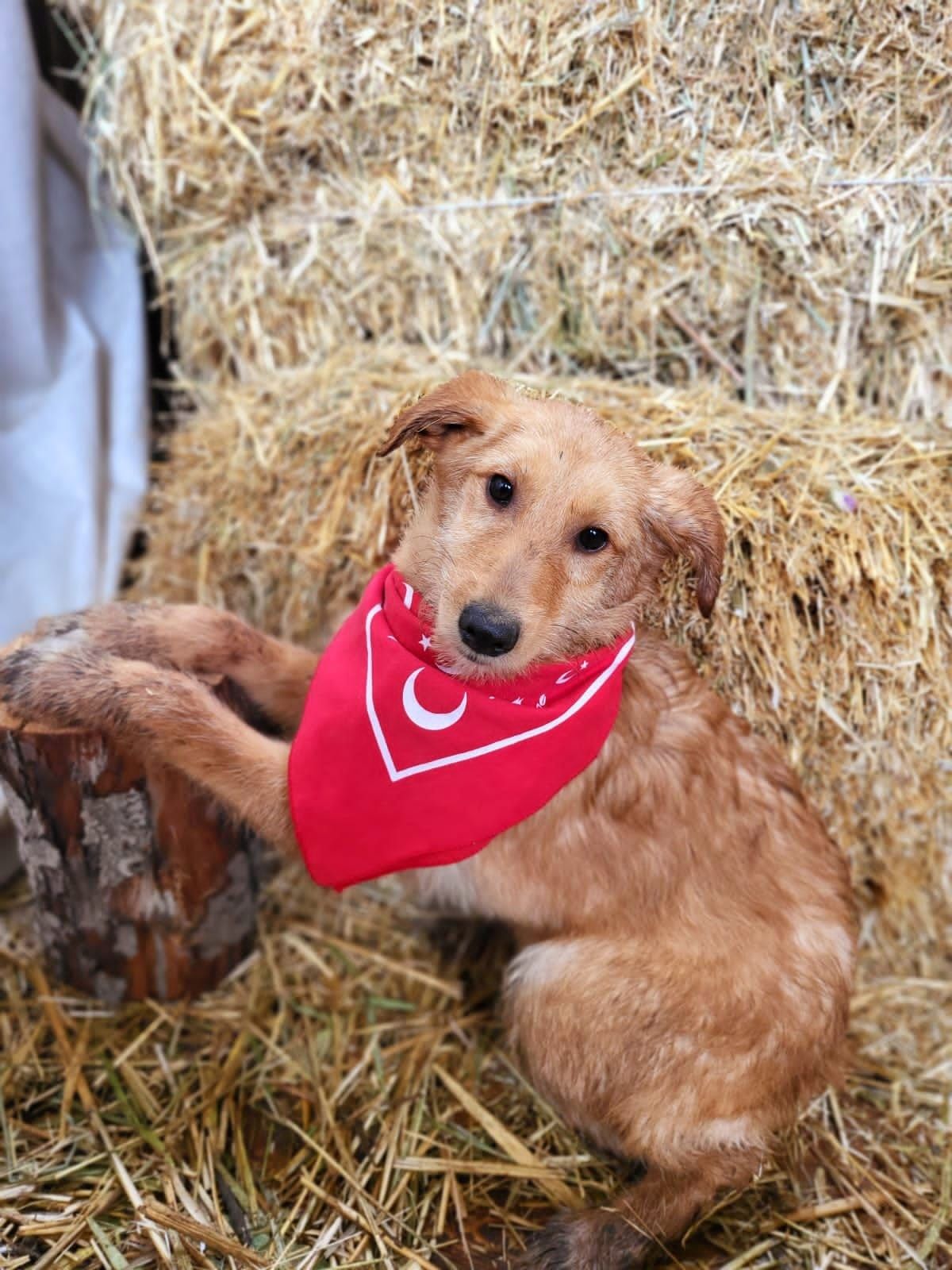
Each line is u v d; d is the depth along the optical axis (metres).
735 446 0.64
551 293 0.74
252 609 0.79
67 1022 0.67
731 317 0.72
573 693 0.53
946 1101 0.67
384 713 0.53
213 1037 0.67
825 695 0.66
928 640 0.64
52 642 0.59
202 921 0.67
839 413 0.71
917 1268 0.56
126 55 0.73
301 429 0.69
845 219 0.66
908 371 0.72
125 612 0.64
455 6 0.66
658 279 0.71
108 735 0.58
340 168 0.76
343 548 0.70
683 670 0.60
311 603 0.75
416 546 0.56
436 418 0.52
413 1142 0.61
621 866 0.57
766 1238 0.57
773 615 0.62
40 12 0.83
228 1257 0.53
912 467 0.65
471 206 0.73
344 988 0.72
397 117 0.72
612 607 0.53
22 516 0.82
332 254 0.78
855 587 0.62
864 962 0.78
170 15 0.71
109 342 0.88
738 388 0.74
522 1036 0.59
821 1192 0.60
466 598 0.49
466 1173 0.59
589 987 0.56
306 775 0.54
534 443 0.50
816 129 0.65
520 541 0.49
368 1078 0.65
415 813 0.53
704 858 0.57
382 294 0.78
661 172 0.68
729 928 0.56
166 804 0.61
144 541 0.94
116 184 0.80
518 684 0.53
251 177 0.76
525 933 0.66
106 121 0.77
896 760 0.69
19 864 0.78
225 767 0.57
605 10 0.64
